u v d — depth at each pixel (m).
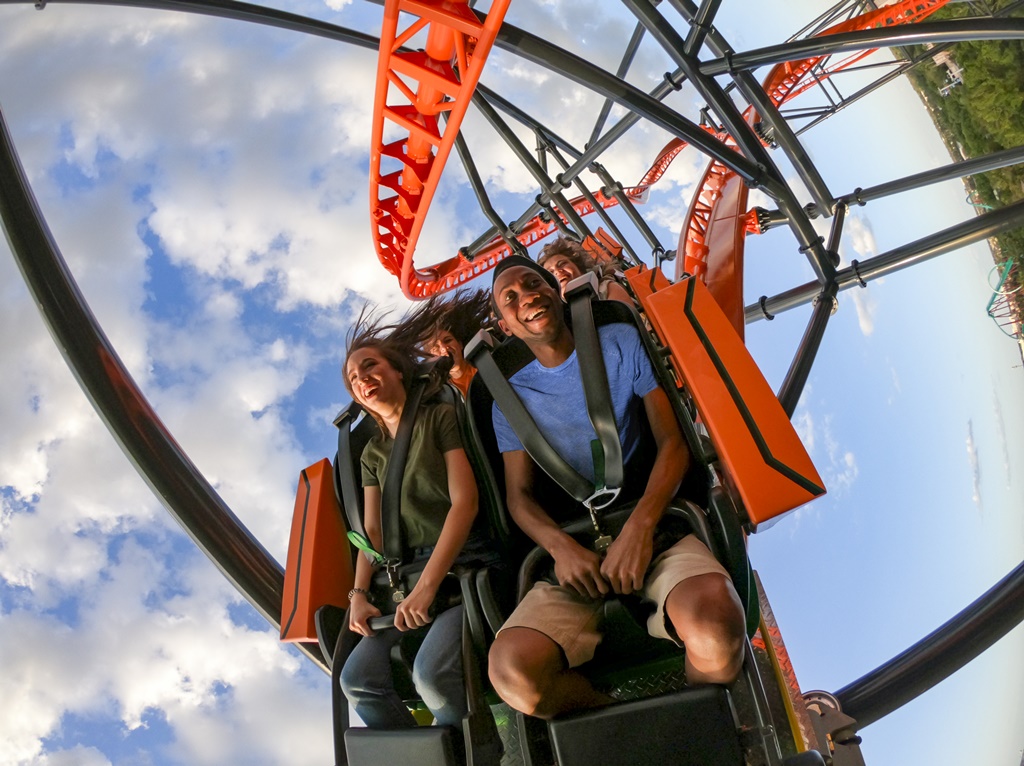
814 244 9.95
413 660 3.26
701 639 2.40
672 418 3.07
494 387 3.21
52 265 5.52
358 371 3.47
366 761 2.94
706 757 2.30
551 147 11.65
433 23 7.06
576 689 2.70
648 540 2.75
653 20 8.11
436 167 9.48
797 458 2.94
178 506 5.21
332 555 3.73
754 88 9.98
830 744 3.58
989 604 5.98
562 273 5.18
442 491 3.32
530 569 3.01
